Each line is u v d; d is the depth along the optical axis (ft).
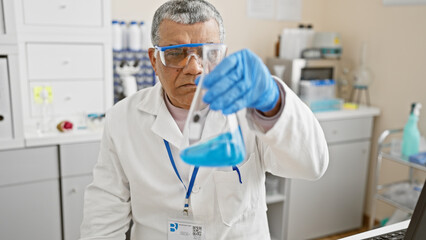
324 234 9.88
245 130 3.81
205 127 2.89
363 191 10.16
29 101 7.77
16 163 7.13
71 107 8.08
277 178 9.24
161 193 3.87
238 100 2.43
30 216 7.43
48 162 7.38
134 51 8.64
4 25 6.63
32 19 7.43
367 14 10.03
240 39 10.41
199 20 3.25
